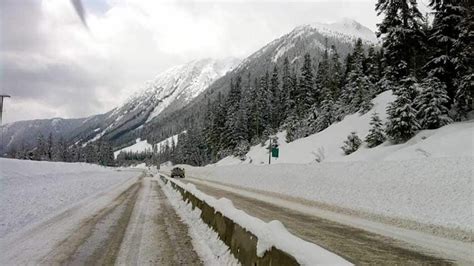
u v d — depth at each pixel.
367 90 62.03
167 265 7.46
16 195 17.14
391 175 17.92
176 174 56.94
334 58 96.19
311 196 22.30
